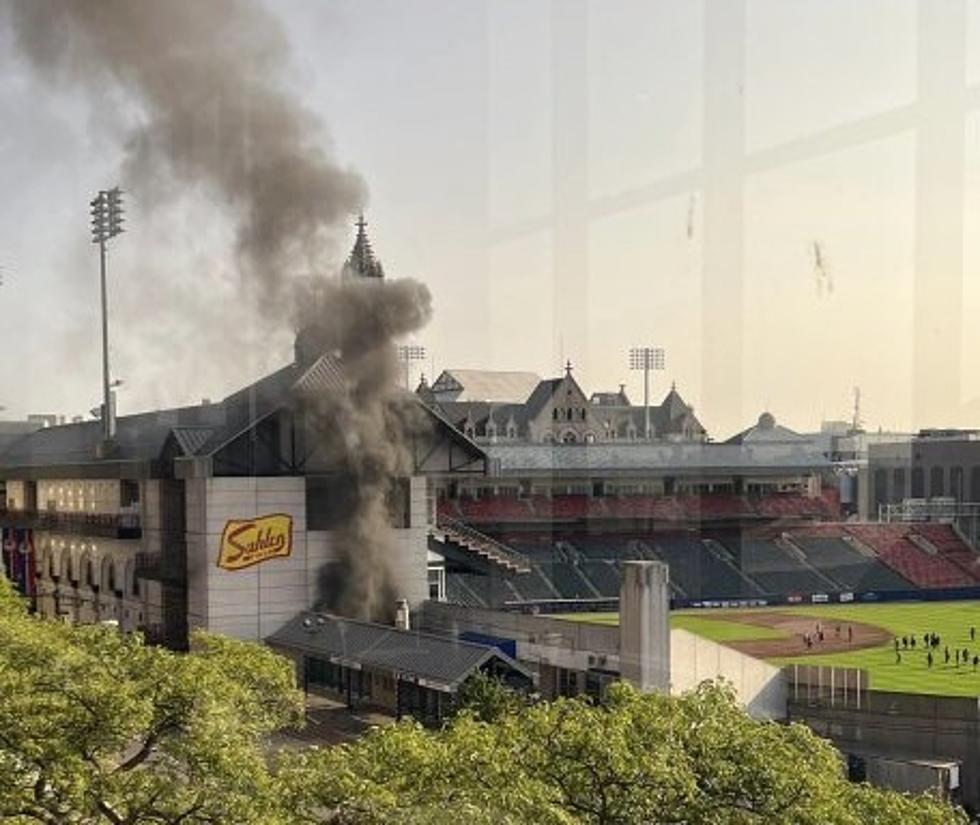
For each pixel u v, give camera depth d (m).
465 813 10.70
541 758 11.48
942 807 12.77
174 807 12.14
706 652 23.09
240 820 11.88
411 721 14.10
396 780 11.84
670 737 11.72
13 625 20.50
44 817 12.16
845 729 21.84
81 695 12.71
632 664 21.98
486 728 12.75
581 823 10.66
